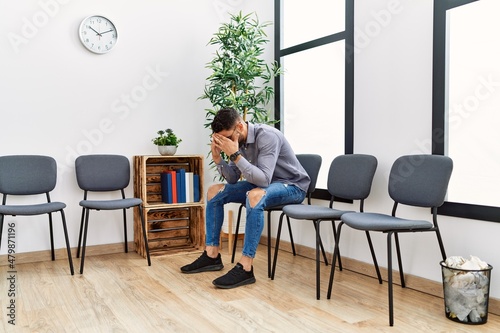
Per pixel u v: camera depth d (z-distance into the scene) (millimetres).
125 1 3314
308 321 1926
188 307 2092
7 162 2824
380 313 2031
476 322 1890
